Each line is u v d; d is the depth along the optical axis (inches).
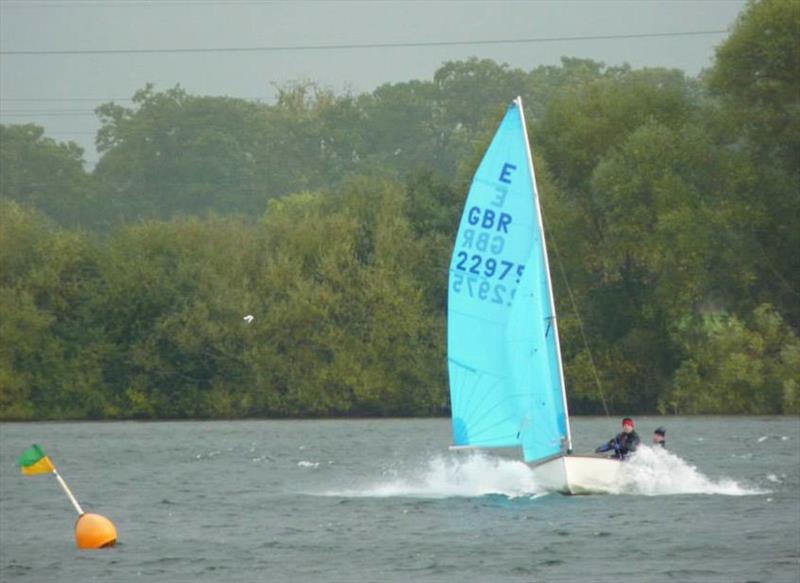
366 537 5172.2
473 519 5506.9
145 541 5201.8
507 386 5885.8
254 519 5743.1
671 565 4547.2
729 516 5472.4
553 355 5876.0
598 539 5002.5
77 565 4736.7
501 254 5885.8
